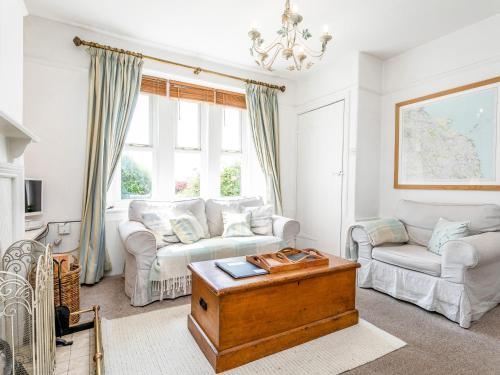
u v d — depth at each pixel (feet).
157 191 11.10
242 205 11.38
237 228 10.03
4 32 5.24
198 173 12.22
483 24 8.71
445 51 9.64
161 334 6.13
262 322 5.39
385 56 11.28
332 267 6.21
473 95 8.89
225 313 4.99
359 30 9.37
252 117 12.56
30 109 8.73
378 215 11.75
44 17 8.82
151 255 7.71
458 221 8.50
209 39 10.18
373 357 5.36
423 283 7.49
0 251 4.65
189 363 5.15
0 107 5.07
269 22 9.05
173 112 11.40
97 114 9.29
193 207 10.23
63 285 6.41
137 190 10.88
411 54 10.66
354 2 7.91
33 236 6.90
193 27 9.40
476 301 6.93
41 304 3.77
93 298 8.00
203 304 5.57
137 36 9.98
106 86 9.43
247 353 5.15
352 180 11.21
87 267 9.02
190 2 8.08
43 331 3.89
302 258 6.49
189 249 8.25
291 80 13.92
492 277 7.38
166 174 11.23
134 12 8.59
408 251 8.41
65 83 9.15
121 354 5.39
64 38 9.11
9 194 5.09
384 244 9.16
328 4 7.99
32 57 8.71
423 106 10.21
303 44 10.36
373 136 11.50
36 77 8.78
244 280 5.32
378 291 8.79
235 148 13.12
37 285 3.53
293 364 5.14
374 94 11.44
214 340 5.14
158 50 10.64
